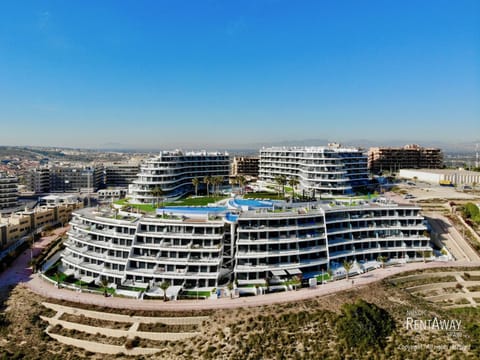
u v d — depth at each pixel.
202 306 91.50
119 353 80.56
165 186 190.12
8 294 102.94
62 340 84.44
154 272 104.69
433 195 195.62
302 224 116.44
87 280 109.25
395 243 127.56
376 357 74.94
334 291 99.44
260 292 99.88
